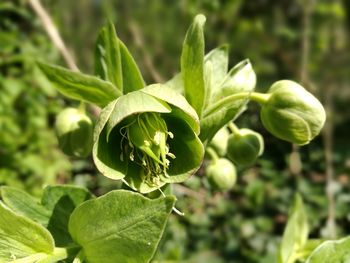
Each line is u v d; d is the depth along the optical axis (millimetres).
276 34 340
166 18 310
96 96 74
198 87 66
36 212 74
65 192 76
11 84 256
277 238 277
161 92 60
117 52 73
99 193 236
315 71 307
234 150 89
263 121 76
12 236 65
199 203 219
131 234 60
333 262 72
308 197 285
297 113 72
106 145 64
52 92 267
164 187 71
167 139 67
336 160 309
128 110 58
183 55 66
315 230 275
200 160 65
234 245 273
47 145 264
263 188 289
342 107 334
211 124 67
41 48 274
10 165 249
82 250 65
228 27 327
